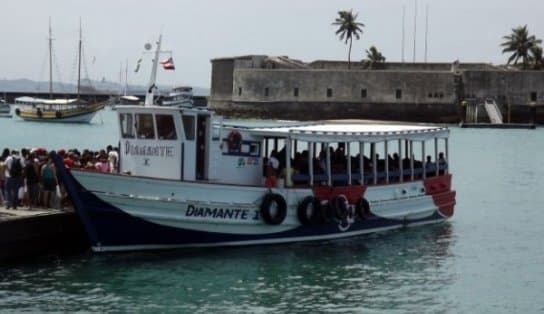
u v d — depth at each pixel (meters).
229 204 24.41
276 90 125.56
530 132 109.31
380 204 28.52
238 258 24.31
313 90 124.00
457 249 27.48
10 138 81.19
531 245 28.66
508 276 24.03
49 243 23.81
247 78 127.12
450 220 34.00
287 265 23.92
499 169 60.78
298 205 25.94
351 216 27.48
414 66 131.88
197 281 21.97
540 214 36.69
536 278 23.84
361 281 22.75
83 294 20.58
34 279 21.67
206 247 24.78
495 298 21.67
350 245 26.89
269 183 25.30
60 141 78.06
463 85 121.81
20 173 24.58
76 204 22.59
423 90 121.81
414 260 25.48
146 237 23.75
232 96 130.38
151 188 23.25
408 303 20.95
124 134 25.44
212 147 25.23
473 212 37.06
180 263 23.53
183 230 24.02
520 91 121.31
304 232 26.42
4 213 23.64
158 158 24.81
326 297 21.11
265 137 26.66
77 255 24.03
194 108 24.61
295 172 26.31
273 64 130.25
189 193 23.81
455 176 55.19
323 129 28.52
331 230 27.06
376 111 122.62
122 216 23.08
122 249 23.80
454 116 121.31
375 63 133.88
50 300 20.08
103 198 22.73
